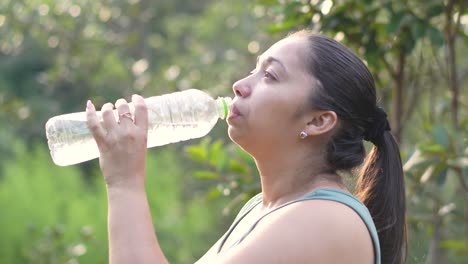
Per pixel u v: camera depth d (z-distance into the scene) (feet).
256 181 12.51
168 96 7.21
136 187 6.35
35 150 35.22
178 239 29.94
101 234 27.07
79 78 25.46
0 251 27.63
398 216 7.10
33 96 35.70
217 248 6.99
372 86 6.70
